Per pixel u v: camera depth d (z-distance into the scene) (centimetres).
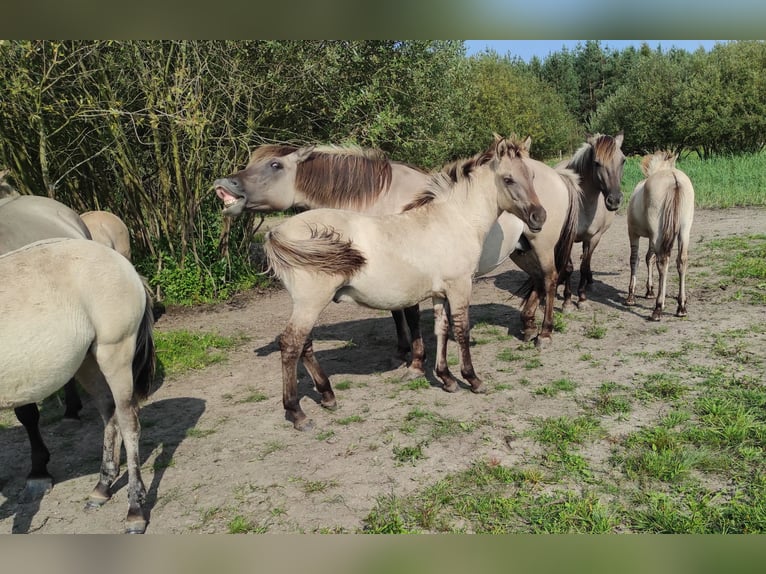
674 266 851
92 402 510
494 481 331
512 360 537
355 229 402
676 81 2944
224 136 823
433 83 986
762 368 458
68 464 394
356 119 880
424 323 679
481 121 3288
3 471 388
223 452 393
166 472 370
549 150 3903
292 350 403
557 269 585
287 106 851
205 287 866
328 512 312
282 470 361
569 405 425
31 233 396
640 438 360
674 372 469
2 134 688
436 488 325
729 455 337
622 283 805
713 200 1462
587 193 663
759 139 2612
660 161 670
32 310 268
